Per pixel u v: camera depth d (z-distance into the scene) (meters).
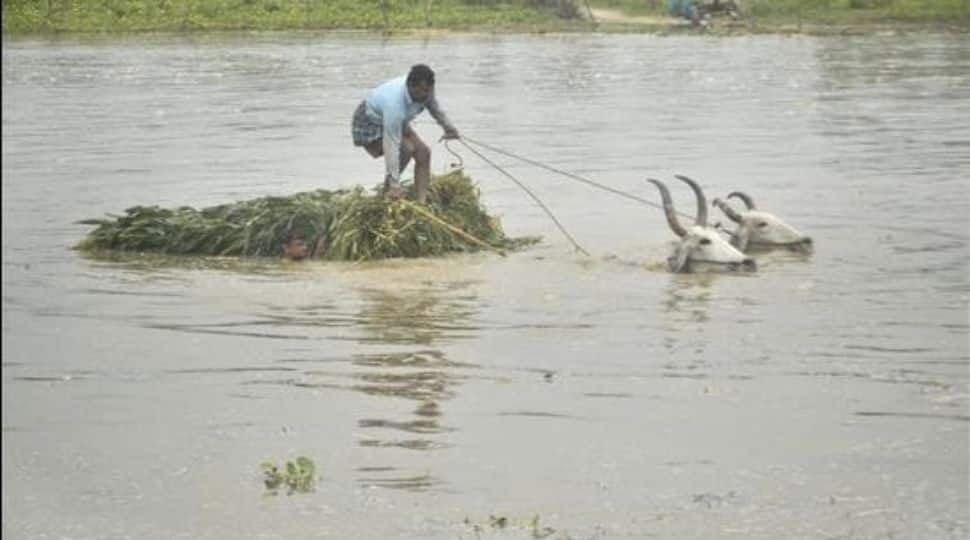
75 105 80.19
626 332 31.20
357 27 139.50
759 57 106.50
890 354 29.20
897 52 109.12
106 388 27.89
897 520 21.14
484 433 24.98
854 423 25.14
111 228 42.06
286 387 27.77
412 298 34.81
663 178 51.69
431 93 40.16
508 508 21.78
